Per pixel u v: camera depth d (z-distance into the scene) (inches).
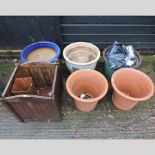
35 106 76.3
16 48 110.3
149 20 96.5
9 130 87.4
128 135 84.7
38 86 94.4
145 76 80.7
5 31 101.8
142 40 106.0
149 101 94.1
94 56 94.5
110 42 107.3
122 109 90.8
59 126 87.7
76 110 91.7
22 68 83.5
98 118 89.3
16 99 71.4
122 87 89.1
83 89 90.6
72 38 105.8
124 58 91.2
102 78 80.8
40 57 97.1
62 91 97.0
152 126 86.9
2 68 107.3
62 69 105.4
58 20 94.9
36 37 104.9
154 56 108.9
